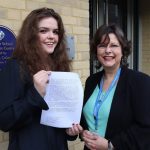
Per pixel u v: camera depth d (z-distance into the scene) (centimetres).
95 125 250
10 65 210
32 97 202
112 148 240
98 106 250
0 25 296
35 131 213
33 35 218
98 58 259
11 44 305
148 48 648
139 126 239
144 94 238
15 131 214
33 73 214
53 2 359
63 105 222
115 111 242
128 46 257
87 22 409
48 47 224
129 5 627
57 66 238
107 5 566
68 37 372
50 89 217
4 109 200
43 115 215
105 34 249
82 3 401
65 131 234
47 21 221
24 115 200
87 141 248
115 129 243
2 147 306
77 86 226
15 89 203
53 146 220
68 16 380
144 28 648
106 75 259
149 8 638
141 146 238
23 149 209
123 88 245
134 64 642
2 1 303
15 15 315
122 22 614
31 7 332
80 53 398
